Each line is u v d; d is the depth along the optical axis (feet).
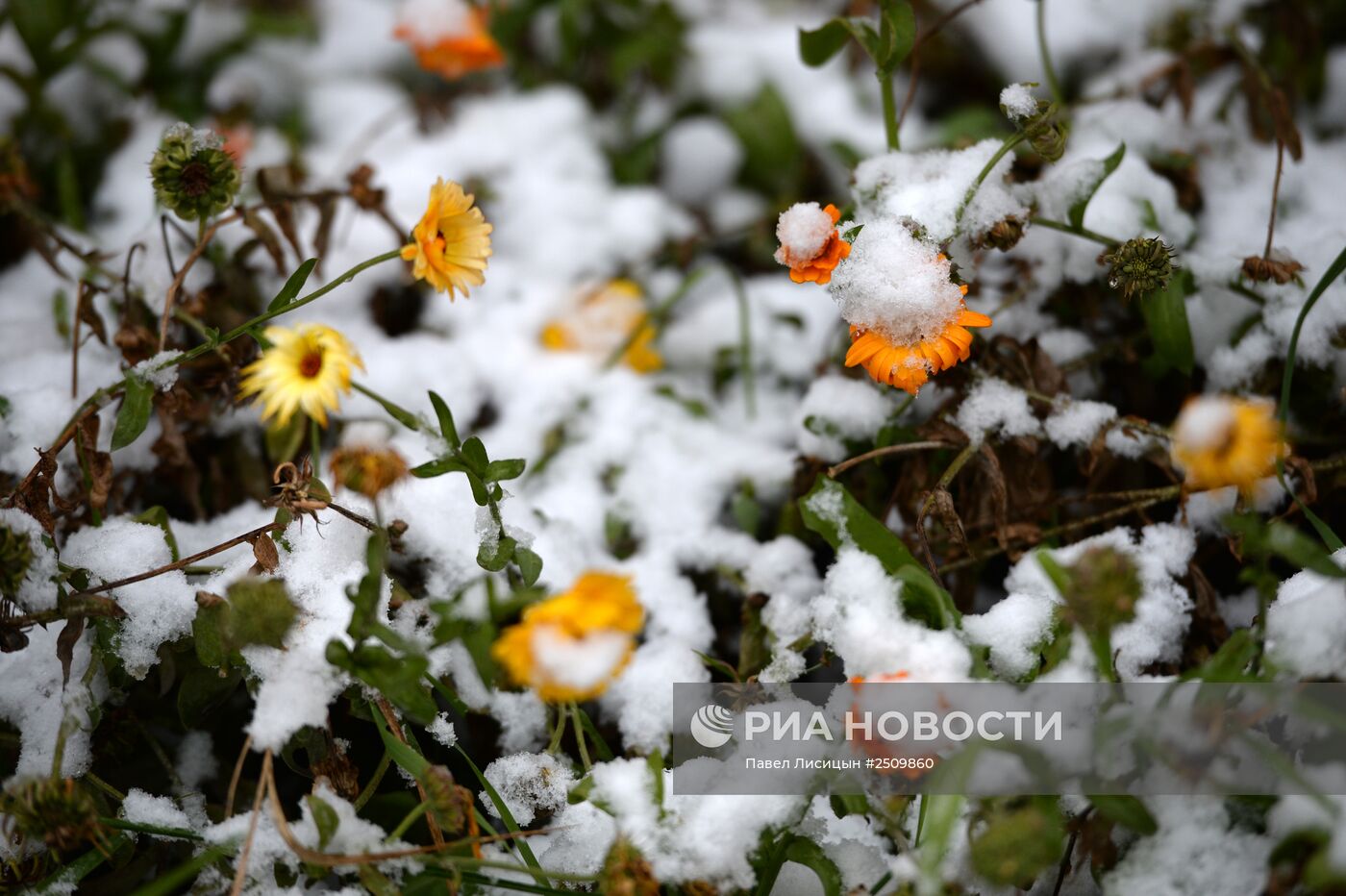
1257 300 4.20
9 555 3.84
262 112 5.16
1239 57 4.67
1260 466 3.83
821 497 4.00
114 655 3.97
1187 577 4.13
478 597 4.02
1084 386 4.31
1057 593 4.04
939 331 3.94
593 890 3.90
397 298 4.67
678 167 5.13
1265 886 3.78
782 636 4.13
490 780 4.00
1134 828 3.75
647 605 4.25
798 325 4.73
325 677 3.89
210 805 4.04
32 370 4.35
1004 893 3.88
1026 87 4.01
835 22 4.23
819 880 3.93
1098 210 4.27
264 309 4.45
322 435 4.41
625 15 5.22
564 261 4.87
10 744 4.00
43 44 4.91
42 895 3.90
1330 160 4.59
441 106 5.07
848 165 4.82
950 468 4.08
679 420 4.52
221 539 4.20
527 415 4.55
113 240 4.74
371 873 3.78
